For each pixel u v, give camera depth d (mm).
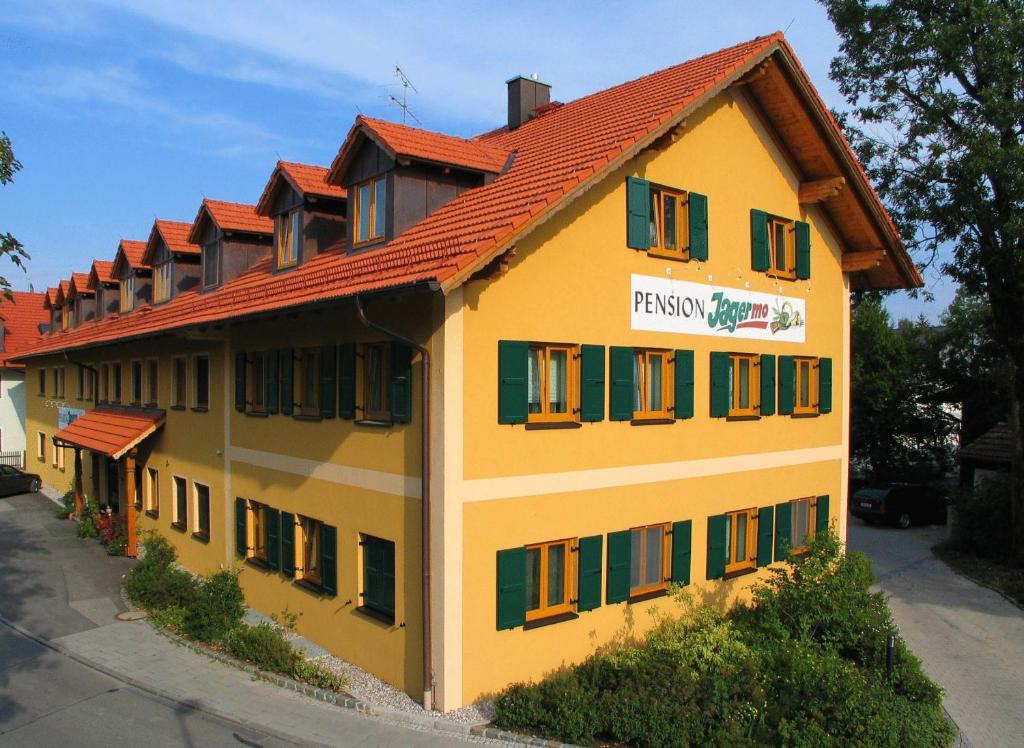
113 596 14375
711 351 12398
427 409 9188
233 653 11305
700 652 9633
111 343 16859
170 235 18656
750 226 13172
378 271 9766
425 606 9180
